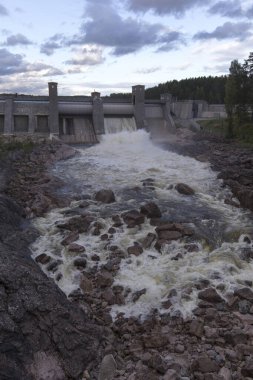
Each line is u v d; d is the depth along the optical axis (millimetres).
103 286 20938
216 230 27406
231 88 75250
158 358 15023
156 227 27688
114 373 14602
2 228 25312
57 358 14500
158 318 18188
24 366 13711
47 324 15320
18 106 65000
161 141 62094
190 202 33469
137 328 17422
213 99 142250
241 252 24438
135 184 38156
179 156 50875
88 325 16672
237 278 21406
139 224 28469
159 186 37469
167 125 69312
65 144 56500
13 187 37312
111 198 33406
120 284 21016
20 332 14414
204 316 18062
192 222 28656
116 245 25312
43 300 16125
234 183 36344
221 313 18422
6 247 22328
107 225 28469
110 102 69250
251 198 31578
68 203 33031
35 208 30859
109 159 49188
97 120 65188
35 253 24594
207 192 36094
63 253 24547
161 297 19781
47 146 53406
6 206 28375
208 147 57750
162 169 43625
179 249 24844
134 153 53344
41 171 43188
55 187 37125
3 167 42062
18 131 64250
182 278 21438
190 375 14469
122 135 63000
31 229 27609
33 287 16547
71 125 65625
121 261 23531
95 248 25188
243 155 50688
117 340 16750
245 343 16141
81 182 39062
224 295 19875
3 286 15766
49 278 20453
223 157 49406
